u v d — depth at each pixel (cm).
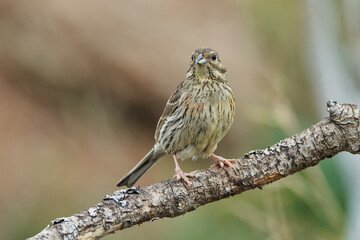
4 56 1772
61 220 567
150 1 1811
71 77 1744
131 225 596
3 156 1581
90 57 1745
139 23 1772
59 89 1752
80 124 1694
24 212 1327
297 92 1327
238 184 632
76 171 1572
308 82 1320
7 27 1780
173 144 826
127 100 1728
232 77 1594
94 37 1753
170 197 611
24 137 1648
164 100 1728
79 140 1662
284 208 909
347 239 855
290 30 1368
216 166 644
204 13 1816
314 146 623
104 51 1745
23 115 1700
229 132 1555
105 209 585
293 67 1354
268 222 865
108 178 1575
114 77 1736
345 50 1055
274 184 850
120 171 1609
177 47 1755
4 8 1786
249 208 927
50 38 1767
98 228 577
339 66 1064
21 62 1762
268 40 1407
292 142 632
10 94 1731
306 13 1226
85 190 1516
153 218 608
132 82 1722
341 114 609
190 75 809
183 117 802
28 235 1255
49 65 1755
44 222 1308
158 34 1767
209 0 1848
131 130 1716
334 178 938
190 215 1090
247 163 635
